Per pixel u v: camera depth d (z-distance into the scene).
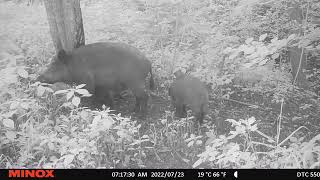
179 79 9.22
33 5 14.70
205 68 10.71
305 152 5.35
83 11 13.28
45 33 12.42
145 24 12.23
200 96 8.69
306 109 10.30
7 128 7.32
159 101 10.07
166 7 12.34
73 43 10.09
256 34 12.70
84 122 7.89
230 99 10.34
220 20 11.80
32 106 7.55
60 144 7.18
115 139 7.96
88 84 9.18
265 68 11.12
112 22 12.51
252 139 8.59
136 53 9.20
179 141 8.10
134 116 9.38
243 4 10.65
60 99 9.10
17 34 11.16
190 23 11.54
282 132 9.05
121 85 9.29
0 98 7.88
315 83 12.52
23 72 6.89
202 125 8.84
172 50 11.72
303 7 11.08
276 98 10.36
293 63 11.59
